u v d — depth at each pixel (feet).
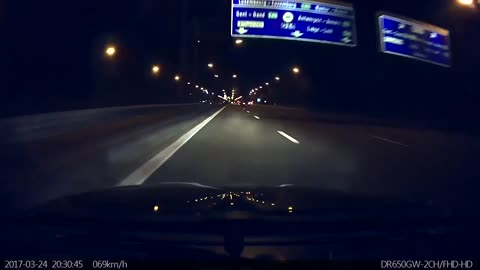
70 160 31.22
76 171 29.91
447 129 90.38
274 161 39.27
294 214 10.73
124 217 10.27
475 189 27.50
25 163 29.37
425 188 27.84
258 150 47.91
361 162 40.47
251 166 35.99
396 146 56.90
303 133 75.56
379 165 38.81
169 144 53.83
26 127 55.21
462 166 39.50
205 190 14.73
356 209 11.66
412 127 99.50
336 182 29.27
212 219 10.00
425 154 48.83
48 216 10.53
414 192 26.30
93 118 81.56
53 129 64.08
